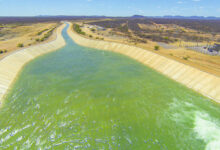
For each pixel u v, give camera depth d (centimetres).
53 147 2280
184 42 11119
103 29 17038
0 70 4375
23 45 7738
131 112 3125
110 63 6172
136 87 4166
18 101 3388
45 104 3303
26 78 4541
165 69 5231
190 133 2592
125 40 11000
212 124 2789
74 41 10806
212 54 7388
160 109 3228
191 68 4553
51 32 13312
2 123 2736
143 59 6406
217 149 2283
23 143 2345
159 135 2553
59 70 5272
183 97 3691
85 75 4894
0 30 14125
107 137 2489
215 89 3662
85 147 2292
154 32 16662
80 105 3309
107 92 3869
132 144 2370
